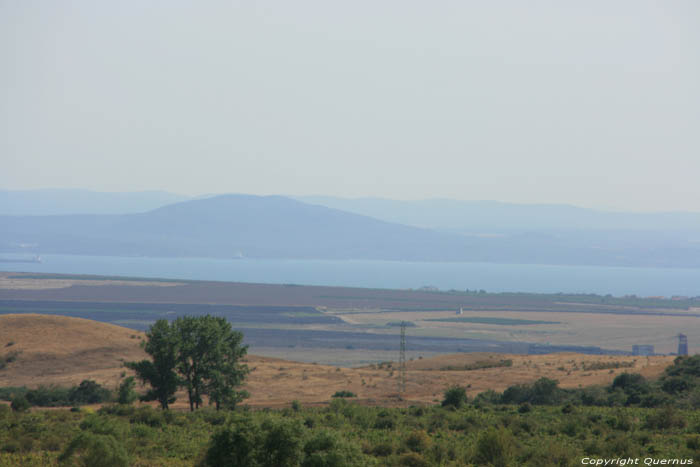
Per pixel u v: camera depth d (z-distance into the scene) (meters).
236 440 91.44
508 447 107.88
